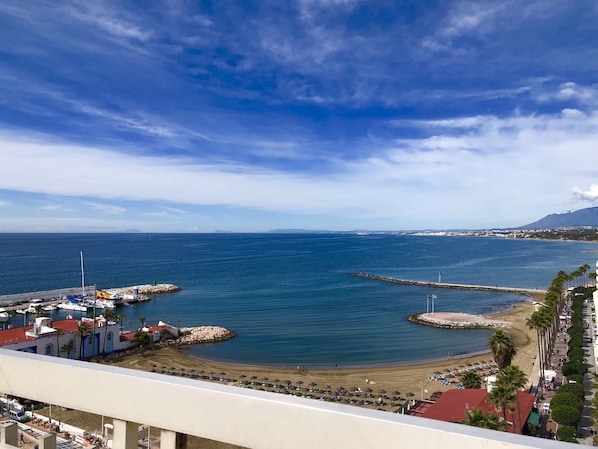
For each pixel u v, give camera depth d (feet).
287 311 272.72
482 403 94.48
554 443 7.62
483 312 270.46
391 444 8.46
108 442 76.18
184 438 10.94
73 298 302.04
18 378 12.91
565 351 176.65
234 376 150.10
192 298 323.16
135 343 182.70
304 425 9.18
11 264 551.59
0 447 12.03
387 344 195.42
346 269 516.73
